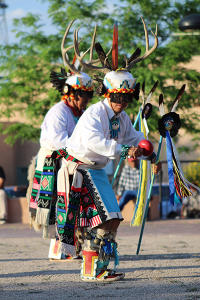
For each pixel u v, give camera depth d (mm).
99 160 6777
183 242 11547
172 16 20609
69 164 6848
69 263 8633
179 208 19781
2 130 24031
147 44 7102
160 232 14148
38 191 8312
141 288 6363
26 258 9320
